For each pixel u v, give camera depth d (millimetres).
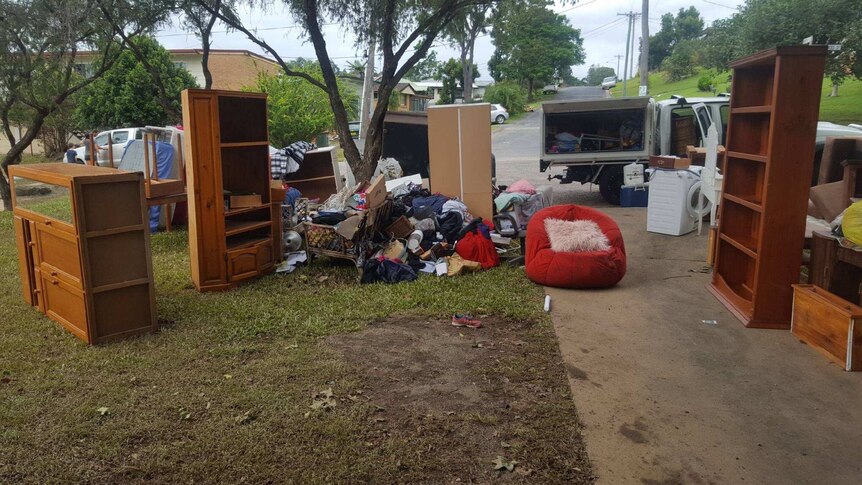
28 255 5715
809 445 3439
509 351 4762
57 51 11680
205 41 11422
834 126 11000
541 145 12133
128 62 25719
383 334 5125
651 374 4352
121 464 3207
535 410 3801
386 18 9430
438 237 7633
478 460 3254
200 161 6215
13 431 3490
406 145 12219
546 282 6434
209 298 6137
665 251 8141
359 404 3840
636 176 11641
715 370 4422
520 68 65500
